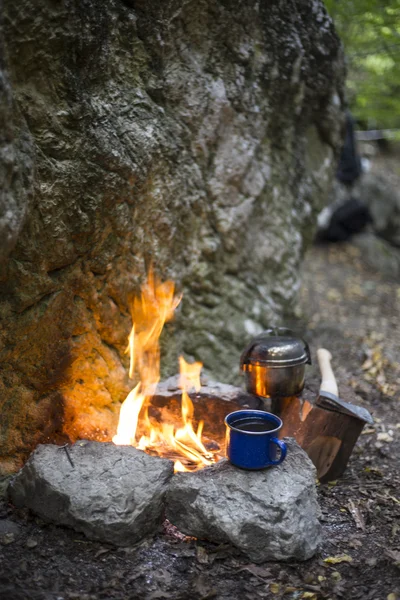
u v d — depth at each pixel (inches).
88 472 46.3
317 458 53.8
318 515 46.3
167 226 60.2
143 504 44.9
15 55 44.1
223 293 69.2
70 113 47.6
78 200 49.3
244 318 71.0
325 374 59.3
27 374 49.9
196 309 66.7
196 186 63.9
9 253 44.6
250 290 72.2
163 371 62.3
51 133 46.6
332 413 52.9
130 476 46.3
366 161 143.8
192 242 64.9
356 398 62.1
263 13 65.4
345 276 113.7
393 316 98.3
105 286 55.0
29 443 50.6
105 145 50.4
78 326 52.9
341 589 42.7
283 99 71.1
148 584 42.5
